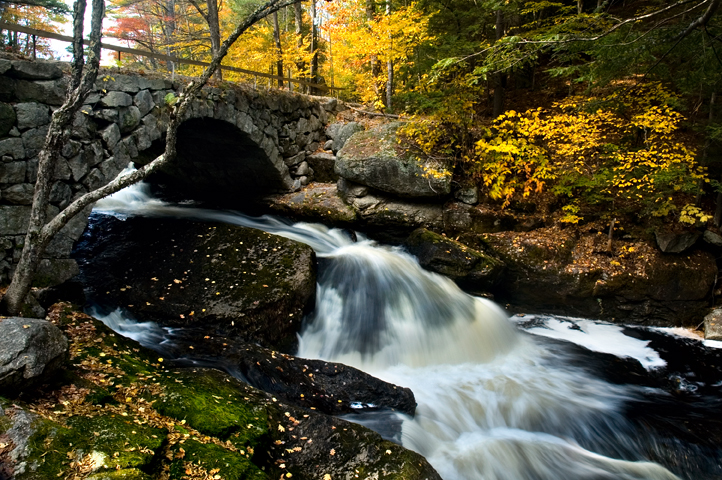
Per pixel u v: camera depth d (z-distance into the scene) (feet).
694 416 18.38
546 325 26.99
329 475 11.24
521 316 27.94
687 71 20.70
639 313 27.04
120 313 19.54
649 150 26.81
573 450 15.99
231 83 27.50
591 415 17.93
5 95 16.24
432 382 19.98
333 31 40.27
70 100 12.94
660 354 23.85
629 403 19.15
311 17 49.85
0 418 8.92
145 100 21.53
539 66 44.62
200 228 26.50
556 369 21.83
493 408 18.22
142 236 26.12
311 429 12.62
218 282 21.65
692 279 26.48
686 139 31.17
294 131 34.99
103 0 12.85
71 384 11.64
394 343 22.30
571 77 39.63
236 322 19.52
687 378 21.67
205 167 35.45
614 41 17.84
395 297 24.44
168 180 39.68
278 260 23.39
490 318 25.20
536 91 41.50
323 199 33.50
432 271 27.71
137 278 21.85
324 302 23.72
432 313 24.18
